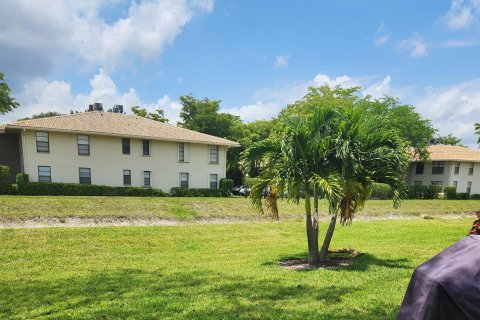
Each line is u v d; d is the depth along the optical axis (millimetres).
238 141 36719
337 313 4637
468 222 19203
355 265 7871
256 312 4684
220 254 10117
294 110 35156
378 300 5184
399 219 19734
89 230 12148
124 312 4750
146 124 26078
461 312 1859
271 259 9156
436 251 9945
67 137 21625
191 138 25219
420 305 1976
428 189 32406
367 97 32406
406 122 31828
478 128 24078
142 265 8359
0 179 19641
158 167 24609
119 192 21656
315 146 7758
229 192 26109
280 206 19609
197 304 5051
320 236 13508
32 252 9547
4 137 23891
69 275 7188
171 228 13680
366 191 8031
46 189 19828
